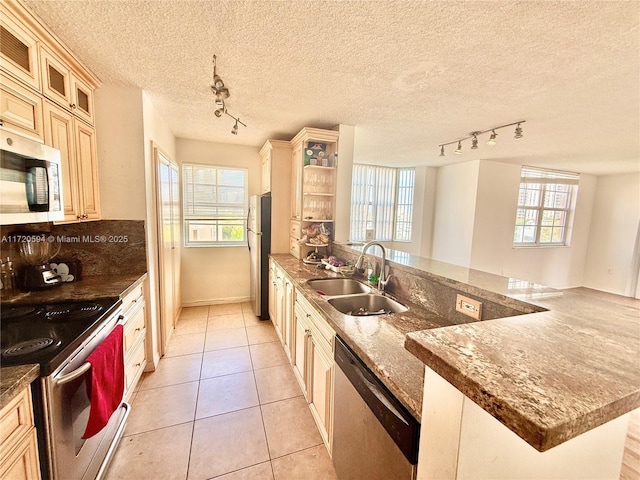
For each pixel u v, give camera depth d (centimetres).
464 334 71
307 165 284
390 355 103
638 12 116
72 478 113
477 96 209
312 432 176
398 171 553
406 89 199
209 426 179
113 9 125
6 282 167
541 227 553
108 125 207
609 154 392
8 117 119
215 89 175
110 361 137
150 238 231
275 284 304
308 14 125
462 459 55
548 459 62
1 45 116
